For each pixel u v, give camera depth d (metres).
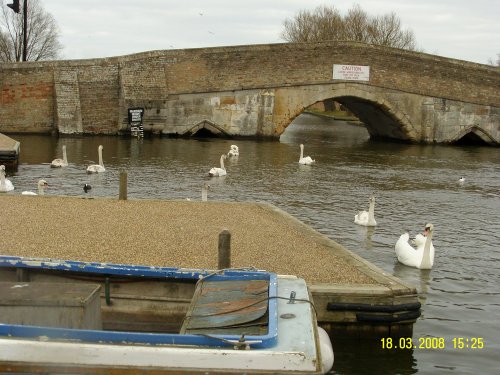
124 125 51.88
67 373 6.64
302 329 7.42
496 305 14.95
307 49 53.09
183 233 16.17
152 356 6.68
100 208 19.22
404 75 54.81
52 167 35.25
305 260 13.93
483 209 27.39
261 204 21.47
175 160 39.78
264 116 53.34
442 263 18.47
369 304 11.61
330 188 31.42
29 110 51.78
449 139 56.47
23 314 7.52
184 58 52.34
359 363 11.12
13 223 16.44
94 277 9.93
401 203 28.11
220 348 6.90
